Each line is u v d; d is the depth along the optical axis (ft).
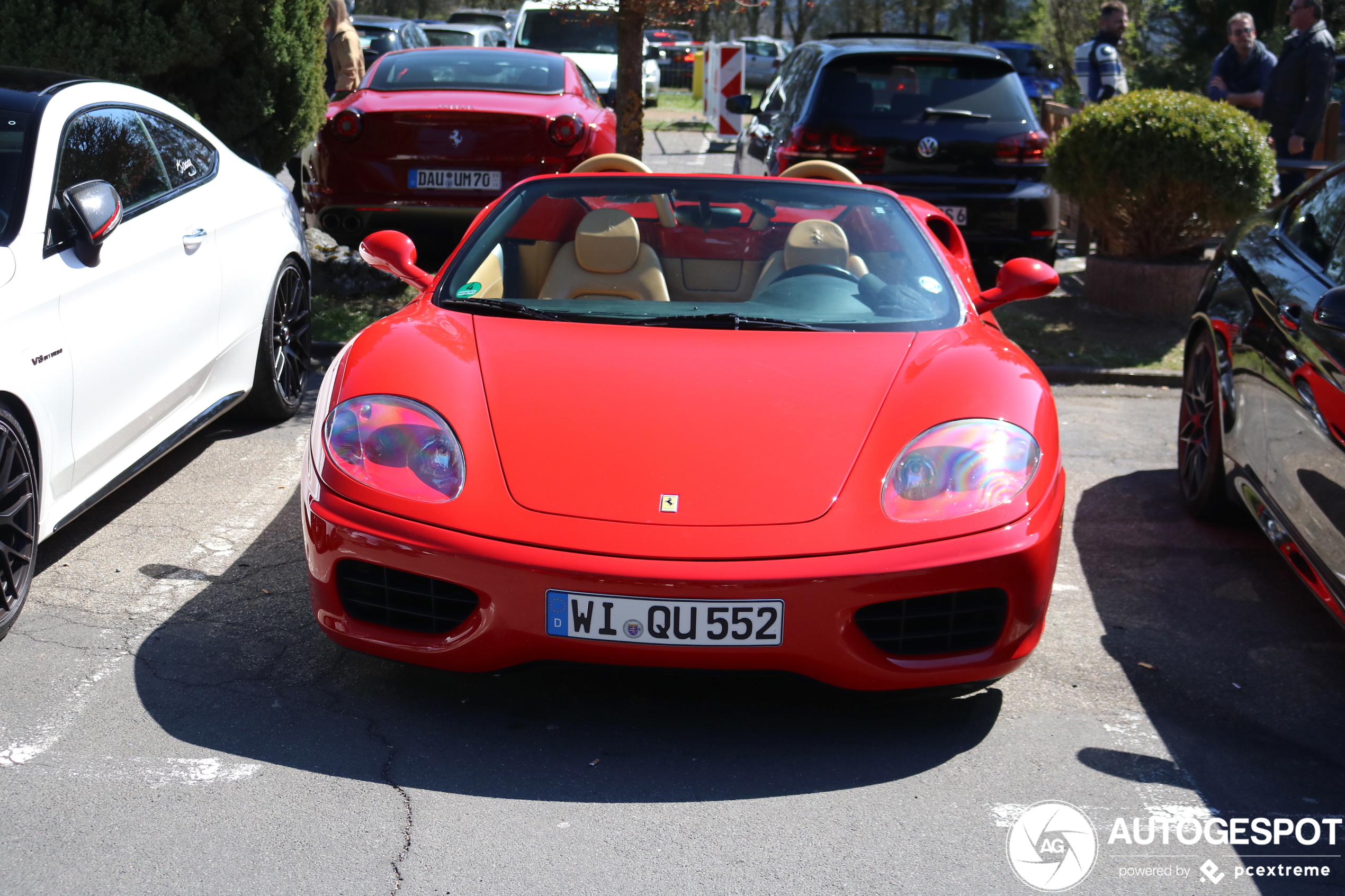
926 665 8.97
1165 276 24.18
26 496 10.48
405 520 8.89
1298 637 11.61
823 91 25.16
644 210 12.76
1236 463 13.29
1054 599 12.37
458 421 9.50
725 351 10.61
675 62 83.87
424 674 10.12
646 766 8.85
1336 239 12.41
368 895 7.30
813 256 12.30
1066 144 24.09
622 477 9.00
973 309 12.09
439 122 23.38
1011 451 9.43
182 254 13.58
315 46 22.74
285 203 17.19
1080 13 70.23
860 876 7.64
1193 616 12.05
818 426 9.52
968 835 8.14
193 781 8.42
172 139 14.67
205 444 16.11
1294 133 30.53
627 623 8.52
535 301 11.80
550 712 9.58
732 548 8.57
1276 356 12.17
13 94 12.39
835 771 8.87
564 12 25.03
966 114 24.86
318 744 8.98
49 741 8.86
